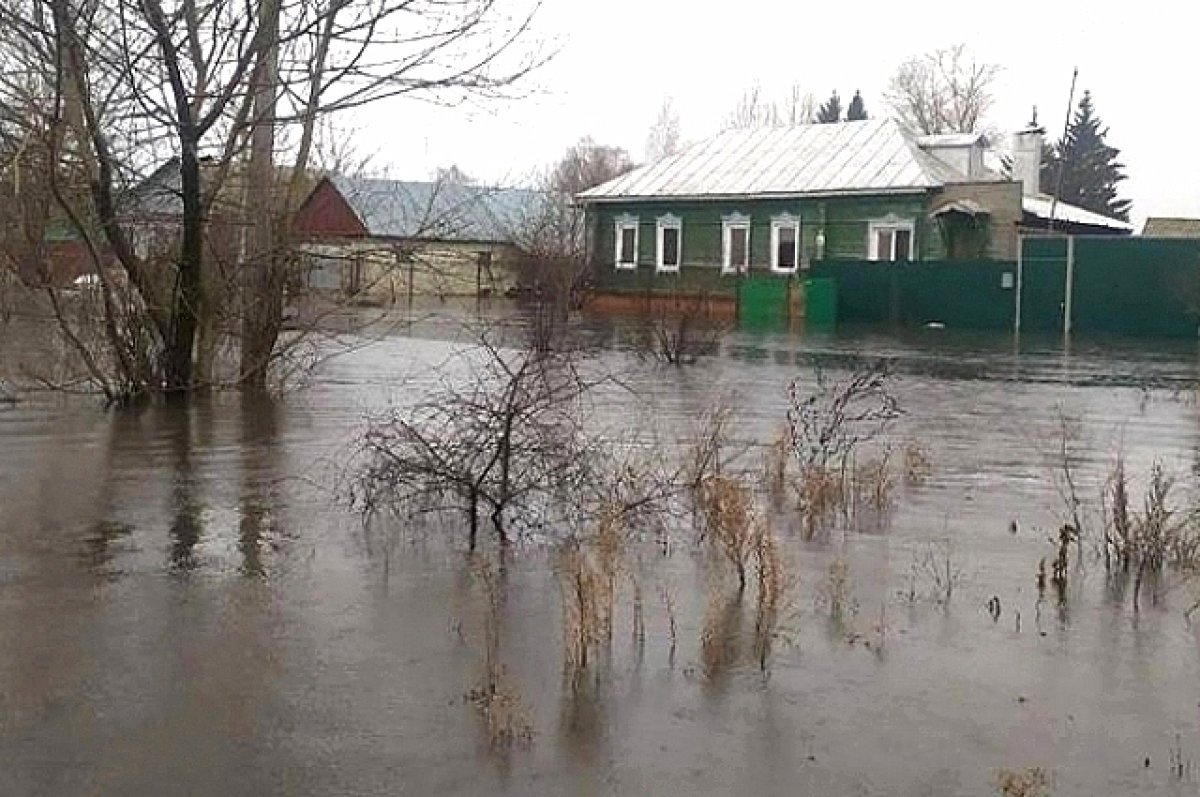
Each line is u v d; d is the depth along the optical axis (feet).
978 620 20.30
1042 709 16.66
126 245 43.62
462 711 16.22
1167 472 34.09
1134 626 20.10
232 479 30.73
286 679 17.24
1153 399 54.44
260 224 45.85
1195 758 15.19
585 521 25.34
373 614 20.08
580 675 17.46
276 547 24.13
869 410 47.21
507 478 25.34
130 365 45.11
